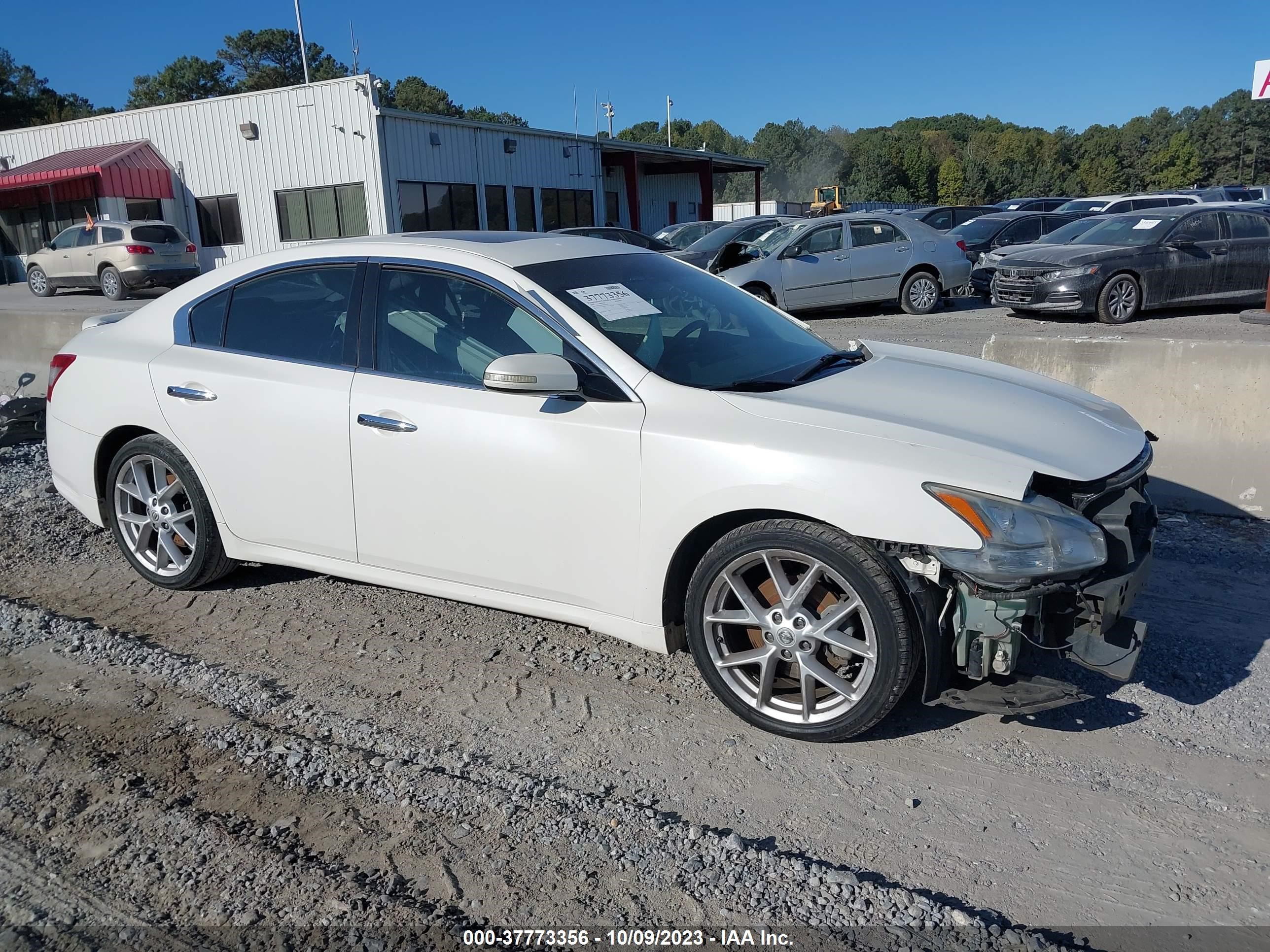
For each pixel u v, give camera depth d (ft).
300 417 12.93
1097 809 9.52
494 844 9.08
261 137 86.48
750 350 12.57
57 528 18.35
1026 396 11.93
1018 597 9.43
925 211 73.36
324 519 13.12
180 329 14.53
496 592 12.28
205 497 14.25
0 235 98.37
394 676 12.47
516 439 11.48
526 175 100.12
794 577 10.77
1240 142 400.26
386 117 82.38
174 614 14.46
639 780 10.14
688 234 69.56
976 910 8.20
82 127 94.63
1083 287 42.19
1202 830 9.18
